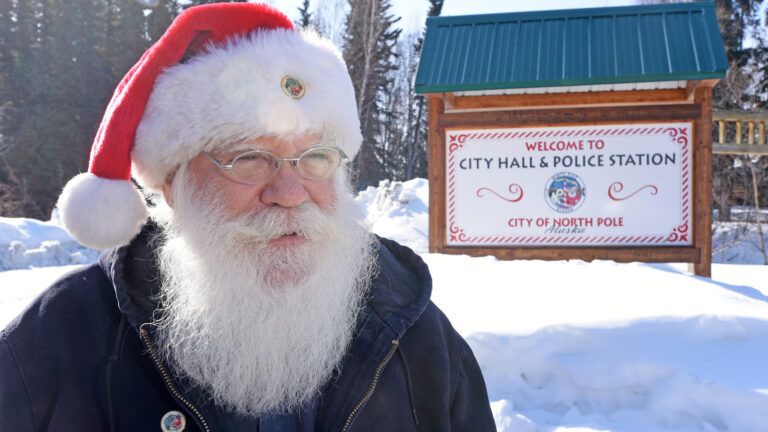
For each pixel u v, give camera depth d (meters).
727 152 7.90
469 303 3.73
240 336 1.19
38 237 10.52
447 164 5.57
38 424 1.11
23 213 24.62
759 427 2.53
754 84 17.20
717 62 4.82
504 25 5.77
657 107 5.16
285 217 1.17
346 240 1.29
